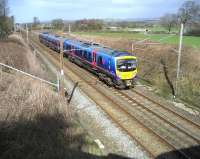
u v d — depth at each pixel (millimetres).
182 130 17016
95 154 14234
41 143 14023
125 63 25156
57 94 21312
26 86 20750
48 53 47750
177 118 19078
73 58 38094
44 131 15297
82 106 21578
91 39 55750
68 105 20391
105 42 50375
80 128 17078
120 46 44875
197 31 52406
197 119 19000
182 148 15078
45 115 16938
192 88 25016
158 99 23281
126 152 14750
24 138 14109
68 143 14734
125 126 17781
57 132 15641
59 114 17812
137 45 41062
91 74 31859
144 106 21188
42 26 119562
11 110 16219
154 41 40469
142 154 14492
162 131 17141
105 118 19078
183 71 28078
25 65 30500
